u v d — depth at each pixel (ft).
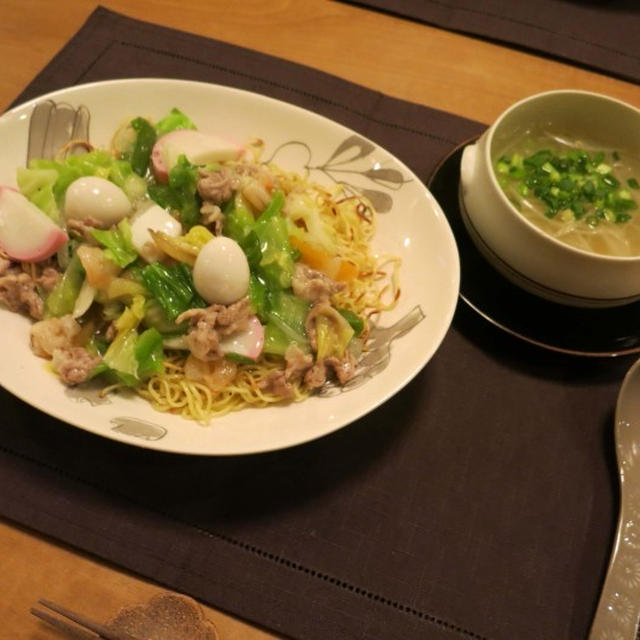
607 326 1.59
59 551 1.33
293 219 1.59
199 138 1.61
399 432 1.49
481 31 2.03
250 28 1.98
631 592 1.34
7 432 1.41
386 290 1.59
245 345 1.45
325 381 1.49
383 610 1.33
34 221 1.45
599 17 2.09
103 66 1.85
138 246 1.46
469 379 1.56
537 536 1.42
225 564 1.34
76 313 1.44
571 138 1.69
